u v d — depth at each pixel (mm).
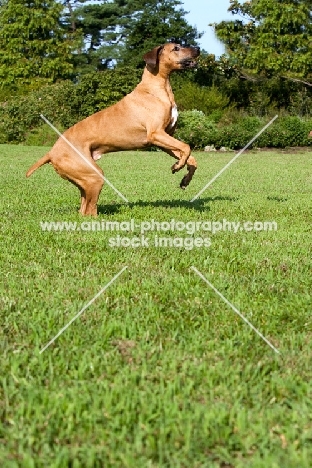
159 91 7859
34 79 47594
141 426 2797
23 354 3572
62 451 2588
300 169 17922
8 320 4184
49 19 47969
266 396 3117
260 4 36156
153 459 2590
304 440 2689
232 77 36656
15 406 3010
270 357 3578
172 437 2701
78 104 29344
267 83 35500
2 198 10203
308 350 3680
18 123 29609
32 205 9352
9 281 5121
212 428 2748
